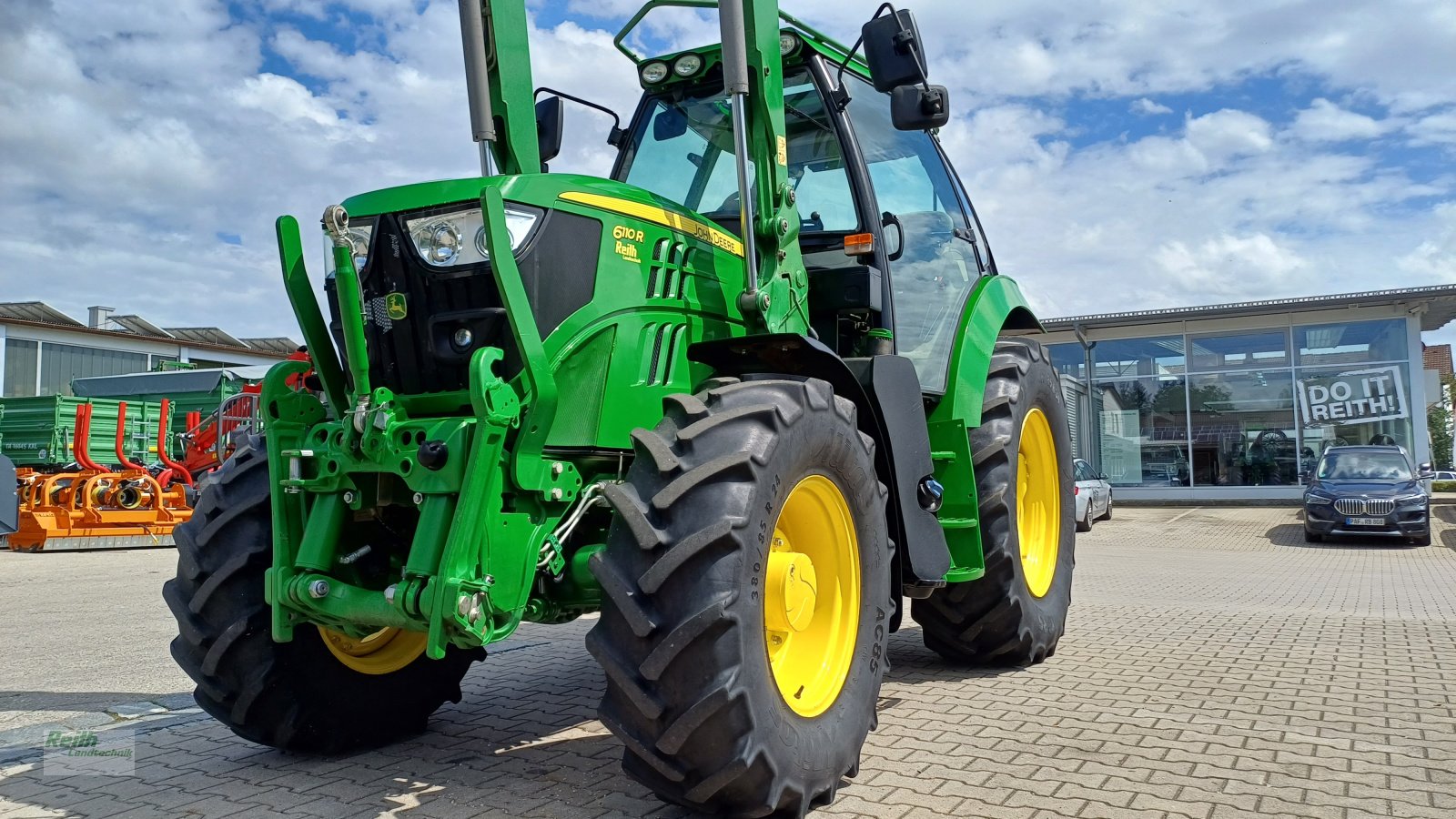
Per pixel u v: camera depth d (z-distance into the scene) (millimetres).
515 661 5477
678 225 3533
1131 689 4535
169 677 5141
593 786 3250
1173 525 17891
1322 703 4270
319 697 3479
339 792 3213
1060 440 5586
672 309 3449
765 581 2898
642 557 2697
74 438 15375
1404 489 14477
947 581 4172
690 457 2805
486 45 3414
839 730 3074
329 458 3016
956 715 4078
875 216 4312
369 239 3162
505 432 2795
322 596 2967
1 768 3510
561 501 3010
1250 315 21828
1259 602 7766
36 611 7746
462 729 4012
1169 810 2965
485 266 3004
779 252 3734
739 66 3527
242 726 3412
